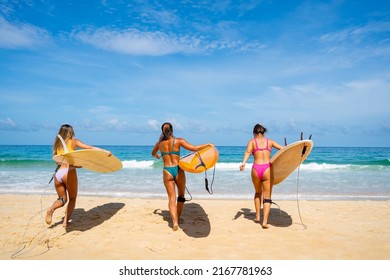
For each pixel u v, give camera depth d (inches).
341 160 1150.3
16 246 184.1
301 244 189.0
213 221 241.1
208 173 648.4
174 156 213.6
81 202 314.7
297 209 288.0
